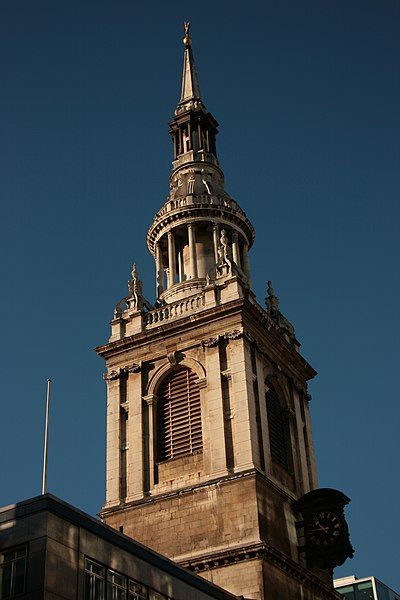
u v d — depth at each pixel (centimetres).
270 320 6806
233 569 5488
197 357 6450
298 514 6088
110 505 6166
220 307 6456
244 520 5647
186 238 7581
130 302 7031
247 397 6106
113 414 6544
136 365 6656
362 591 9338
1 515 3981
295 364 6969
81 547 4000
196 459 6088
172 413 6391
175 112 8538
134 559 4297
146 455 6300
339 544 5809
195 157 8056
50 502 3941
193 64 8956
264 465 5972
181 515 5878
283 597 5503
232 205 7600
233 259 7388
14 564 3847
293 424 6625
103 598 4019
